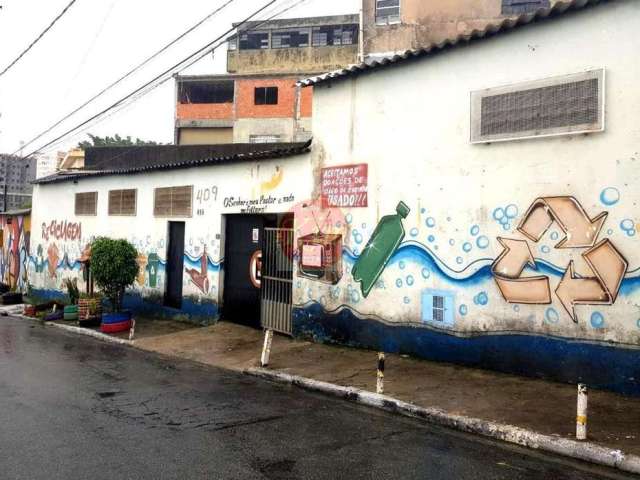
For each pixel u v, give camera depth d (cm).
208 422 585
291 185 1086
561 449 496
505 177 749
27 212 2225
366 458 480
